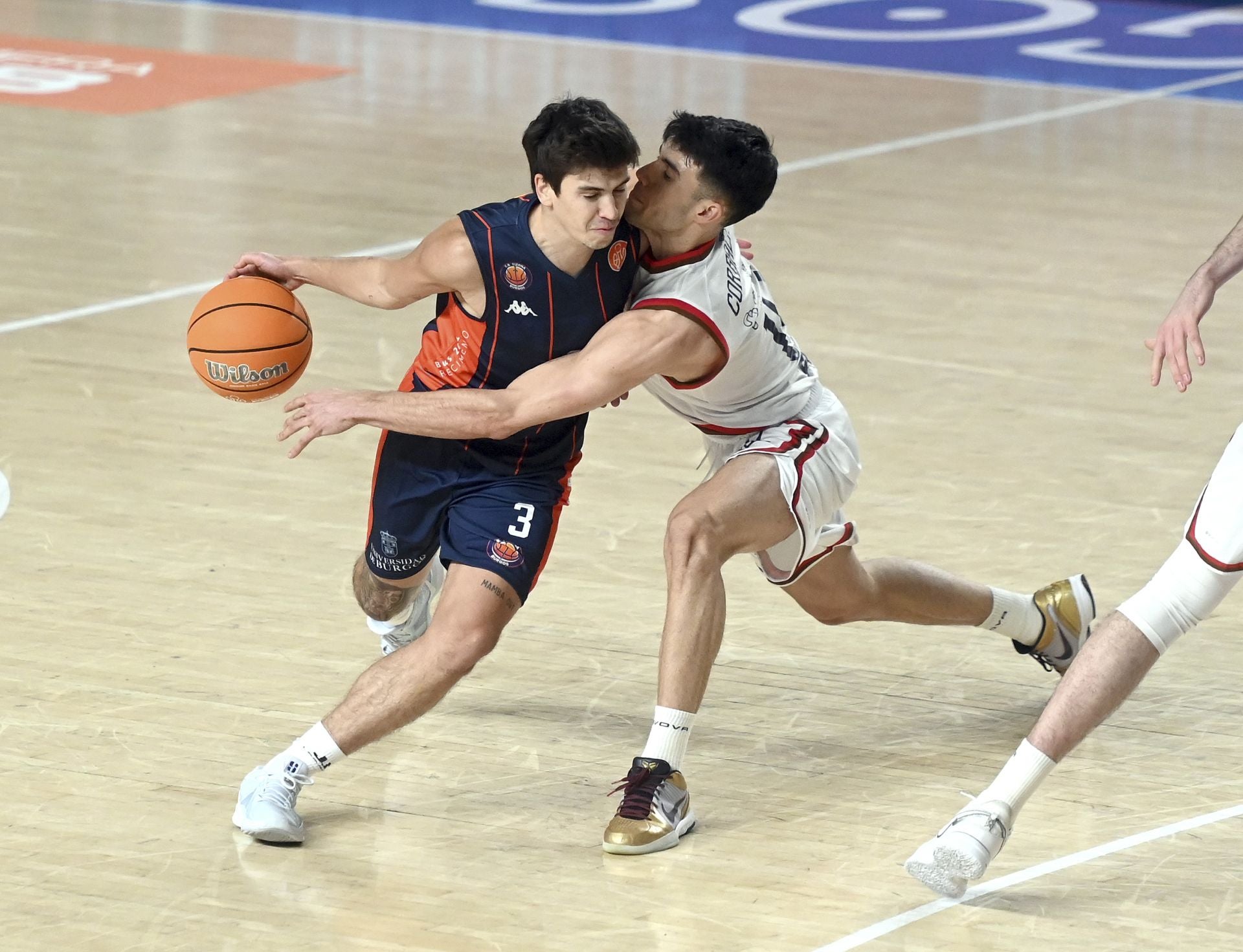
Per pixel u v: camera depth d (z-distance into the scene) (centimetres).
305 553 1706
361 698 1186
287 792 1188
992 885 1162
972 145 4078
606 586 1661
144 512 1791
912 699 1455
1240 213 3438
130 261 2806
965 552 1756
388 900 1120
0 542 1691
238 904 1107
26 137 3750
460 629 1200
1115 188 3647
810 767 1332
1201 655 1541
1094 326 2636
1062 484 1964
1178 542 1800
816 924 1106
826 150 3972
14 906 1093
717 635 1208
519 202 1185
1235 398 2302
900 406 2233
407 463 1256
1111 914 1127
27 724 1334
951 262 2998
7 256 2798
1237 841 1228
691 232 1184
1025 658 1543
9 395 2134
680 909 1120
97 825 1197
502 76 4872
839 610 1395
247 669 1448
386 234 3064
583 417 1272
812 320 2620
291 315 1288
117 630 1509
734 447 1318
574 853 1191
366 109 4291
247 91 4469
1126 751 1366
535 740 1361
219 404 2145
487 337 1205
